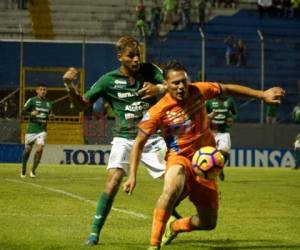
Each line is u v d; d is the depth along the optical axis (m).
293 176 47.34
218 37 70.62
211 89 14.46
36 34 63.16
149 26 71.50
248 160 60.75
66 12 73.31
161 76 16.88
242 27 74.88
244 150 60.69
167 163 14.27
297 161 58.59
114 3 74.44
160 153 17.25
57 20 72.94
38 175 43.00
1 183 34.72
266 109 62.12
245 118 63.34
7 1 72.88
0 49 59.97
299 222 21.34
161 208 13.55
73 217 21.23
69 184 35.41
